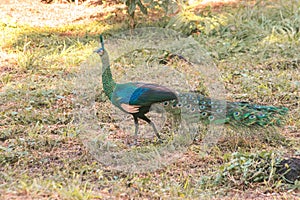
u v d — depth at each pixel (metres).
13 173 8.04
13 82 12.20
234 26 15.58
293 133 9.99
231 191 7.93
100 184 7.94
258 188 8.00
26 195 7.05
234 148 9.30
